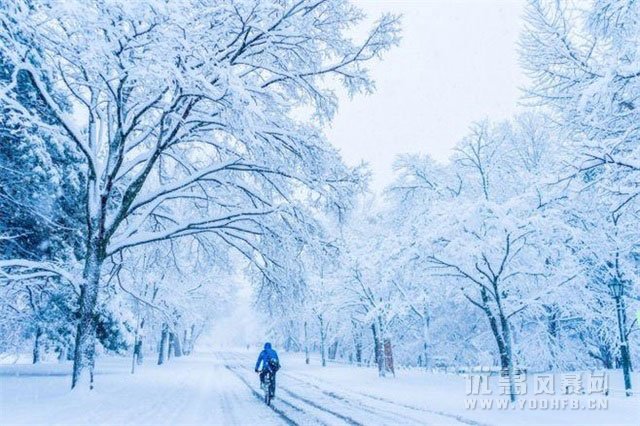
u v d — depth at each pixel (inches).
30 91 473.4
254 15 394.0
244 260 613.9
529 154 901.8
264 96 465.4
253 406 463.8
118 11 314.5
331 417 412.2
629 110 450.3
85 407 367.9
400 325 1364.4
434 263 637.9
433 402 524.4
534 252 597.6
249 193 536.7
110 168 469.4
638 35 433.1
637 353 841.5
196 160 613.6
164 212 622.2
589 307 714.2
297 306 603.8
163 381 701.3
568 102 515.8
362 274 983.0
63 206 581.0
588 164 422.6
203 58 352.2
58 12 319.6
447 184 826.8
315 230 549.6
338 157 506.3
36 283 574.6
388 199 905.5
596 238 549.0
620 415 414.9
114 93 401.4
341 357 2239.2
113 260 602.2
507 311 633.6
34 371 823.7
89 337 443.8
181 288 1182.3
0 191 498.0
